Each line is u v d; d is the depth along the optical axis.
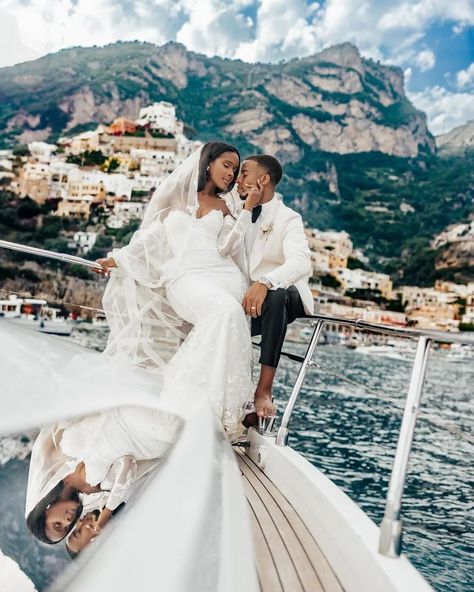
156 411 1.36
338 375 2.13
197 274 2.57
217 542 0.97
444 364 78.56
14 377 1.06
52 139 132.12
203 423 1.42
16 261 87.50
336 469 20.45
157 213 2.85
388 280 113.81
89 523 1.05
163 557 0.83
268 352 2.61
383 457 22.84
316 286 110.69
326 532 1.60
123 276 2.67
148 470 1.33
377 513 15.51
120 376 1.38
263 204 2.95
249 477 2.33
